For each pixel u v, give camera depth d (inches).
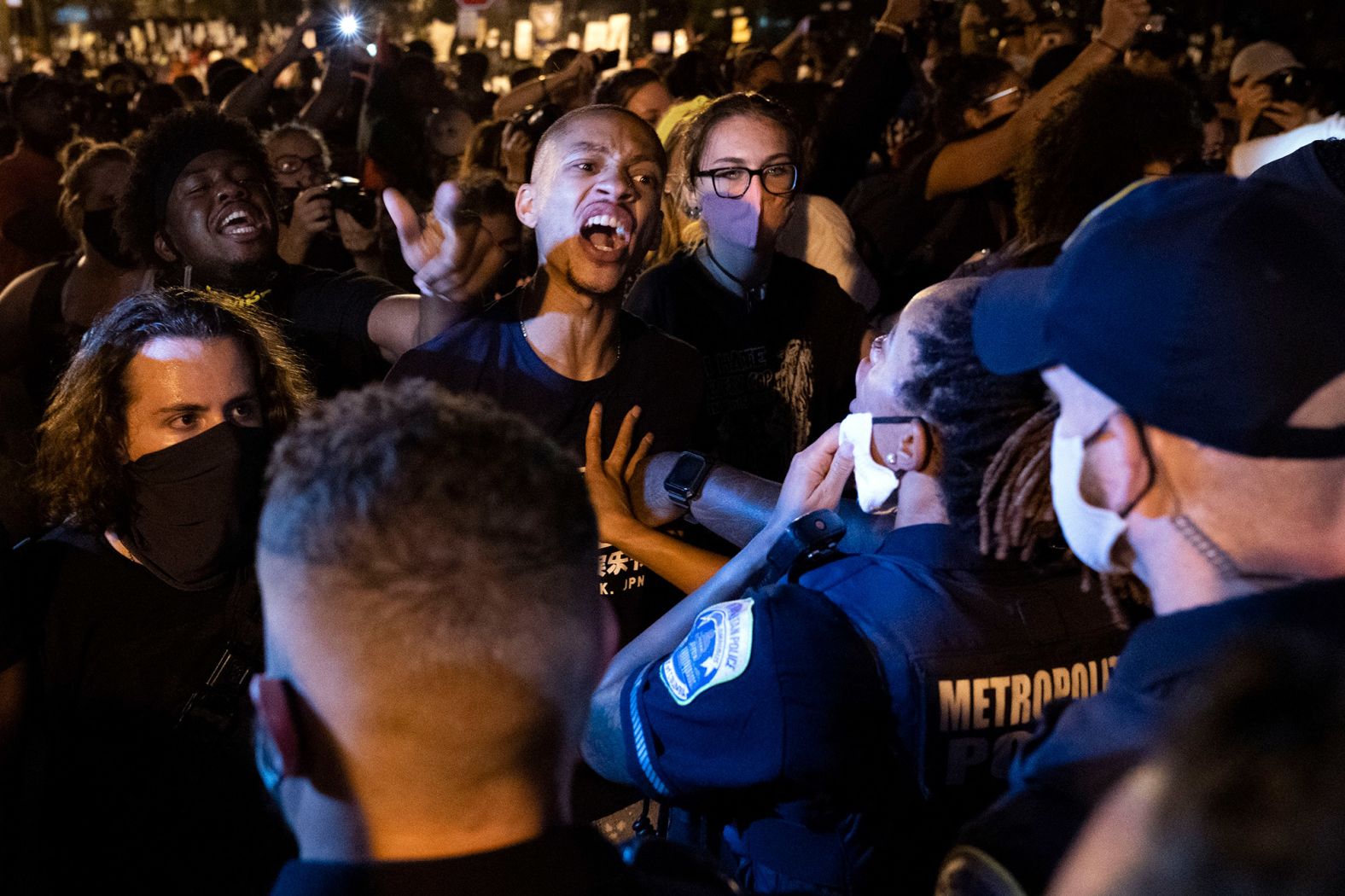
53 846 68.9
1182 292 35.0
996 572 54.4
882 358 57.9
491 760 33.8
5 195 196.4
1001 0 409.7
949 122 169.3
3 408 126.9
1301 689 20.0
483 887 33.9
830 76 394.9
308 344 112.1
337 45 231.1
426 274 85.0
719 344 113.7
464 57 382.6
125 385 68.0
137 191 114.9
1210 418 35.0
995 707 52.5
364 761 33.5
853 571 56.2
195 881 68.7
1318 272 34.7
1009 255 98.7
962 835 38.5
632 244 86.8
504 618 32.9
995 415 52.6
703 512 82.3
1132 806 22.8
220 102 294.8
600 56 265.1
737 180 110.0
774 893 43.9
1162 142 93.6
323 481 33.7
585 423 88.4
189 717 68.4
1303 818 18.8
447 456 33.8
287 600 33.8
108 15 761.0
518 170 175.5
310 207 147.1
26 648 66.2
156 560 68.9
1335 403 34.6
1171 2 412.2
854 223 164.9
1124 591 55.7
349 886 33.6
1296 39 422.3
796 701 51.8
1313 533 35.7
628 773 59.0
